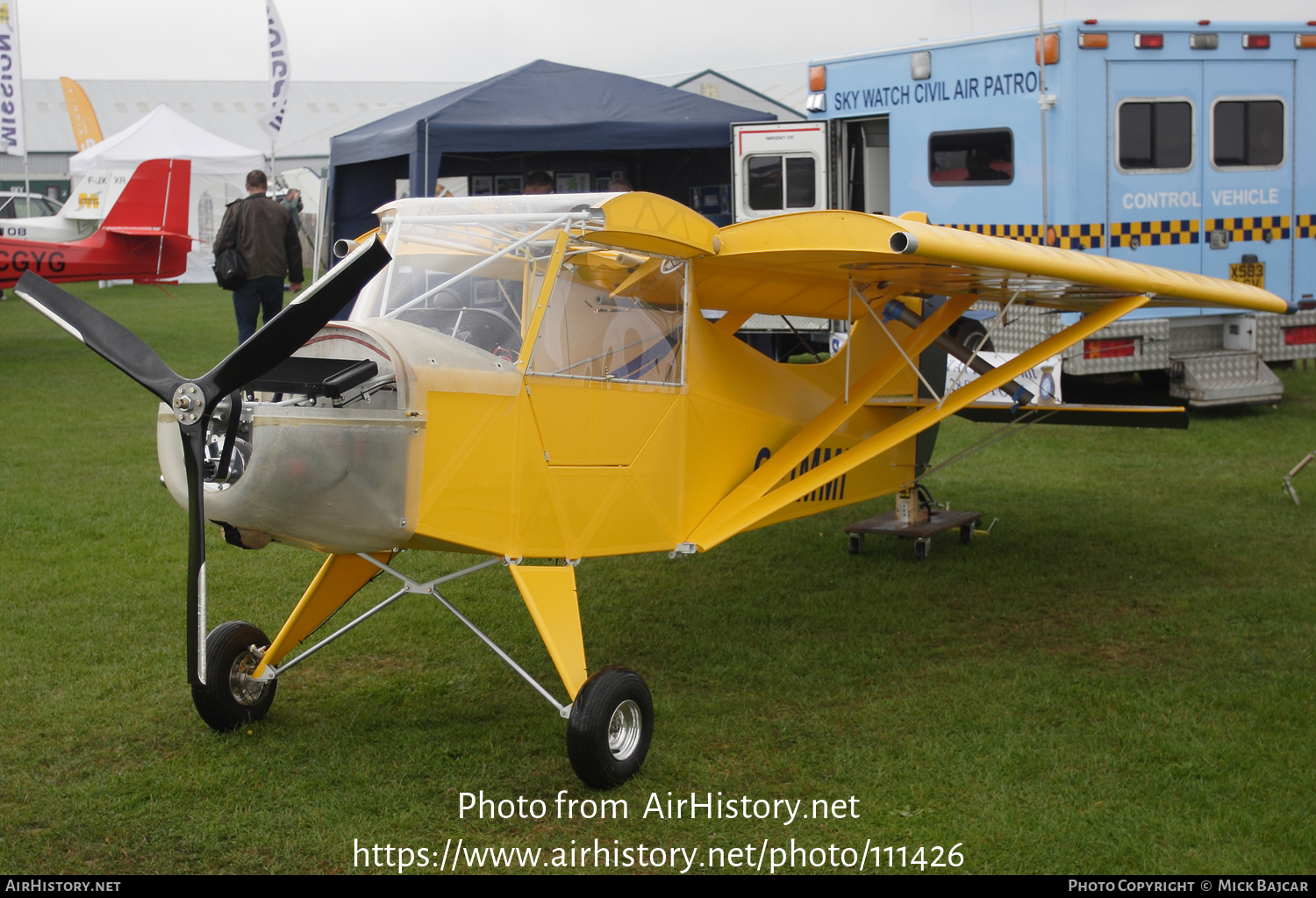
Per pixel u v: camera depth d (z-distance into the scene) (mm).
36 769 3520
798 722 3891
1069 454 8547
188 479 3062
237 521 3139
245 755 3635
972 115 9117
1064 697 4070
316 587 3885
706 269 4371
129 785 3406
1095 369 9102
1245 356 9531
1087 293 4918
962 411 6281
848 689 4207
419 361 3199
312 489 3062
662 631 4945
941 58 9289
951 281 4621
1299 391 10984
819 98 10250
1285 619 4867
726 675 4391
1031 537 6414
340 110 44156
